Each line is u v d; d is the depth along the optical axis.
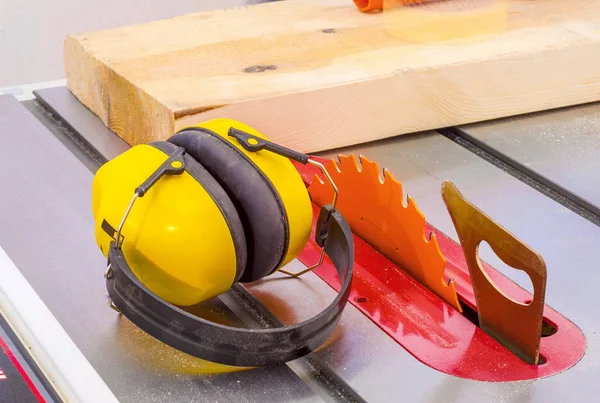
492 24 1.07
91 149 0.99
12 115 1.03
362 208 0.79
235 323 0.69
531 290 0.73
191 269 0.63
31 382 0.67
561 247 0.79
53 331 0.67
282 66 0.98
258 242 0.66
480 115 1.04
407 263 0.75
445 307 0.71
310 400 0.61
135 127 0.95
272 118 0.92
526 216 0.84
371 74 0.96
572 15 1.15
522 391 0.62
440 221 0.84
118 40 1.06
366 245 0.80
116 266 0.62
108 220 0.64
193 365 0.64
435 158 0.96
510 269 0.76
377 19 1.14
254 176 0.65
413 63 0.99
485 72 1.01
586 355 0.66
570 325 0.69
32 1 1.78
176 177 0.63
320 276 0.75
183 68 0.97
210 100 0.89
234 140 0.68
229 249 0.64
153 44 1.04
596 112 1.08
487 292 0.66
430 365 0.64
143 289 0.60
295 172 0.69
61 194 0.87
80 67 1.06
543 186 0.92
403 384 0.62
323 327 0.62
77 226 0.81
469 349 0.66
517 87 1.03
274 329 0.60
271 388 0.62
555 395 0.61
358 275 0.75
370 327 0.69
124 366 0.64
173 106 0.87
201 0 1.96
